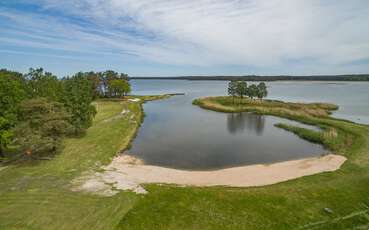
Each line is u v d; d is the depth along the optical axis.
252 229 15.62
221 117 56.03
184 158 29.30
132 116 51.50
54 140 27.22
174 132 41.72
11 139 25.06
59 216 16.22
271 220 16.44
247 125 47.66
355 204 18.14
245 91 75.88
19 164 24.83
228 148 33.25
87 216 16.34
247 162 28.14
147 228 15.47
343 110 64.56
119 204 17.84
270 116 57.22
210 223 16.06
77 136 34.69
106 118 47.88
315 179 22.11
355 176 22.55
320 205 17.98
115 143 32.91
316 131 40.88
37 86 34.44
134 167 25.84
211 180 22.98
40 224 15.34
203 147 33.59
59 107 30.50
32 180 21.38
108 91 90.06
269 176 23.83
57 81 40.31
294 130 41.62
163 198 18.77
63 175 22.61
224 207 17.73
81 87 42.91
